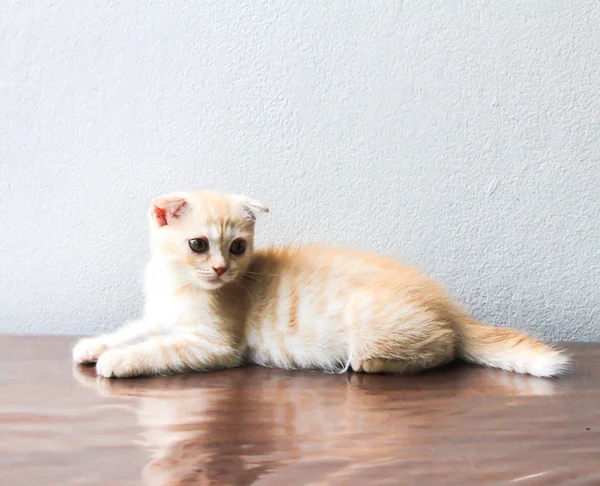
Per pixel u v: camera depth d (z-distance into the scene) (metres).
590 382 0.71
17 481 0.53
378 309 0.72
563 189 0.84
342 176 0.83
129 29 0.82
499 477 0.55
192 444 0.58
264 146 0.83
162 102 0.82
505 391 0.69
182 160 0.83
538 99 0.83
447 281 0.85
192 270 0.73
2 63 0.81
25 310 0.84
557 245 0.84
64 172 0.83
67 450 0.57
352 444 0.59
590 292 0.85
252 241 0.76
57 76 0.82
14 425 0.60
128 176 0.83
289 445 0.58
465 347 0.76
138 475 0.54
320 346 0.74
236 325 0.75
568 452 0.58
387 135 0.83
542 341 0.81
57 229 0.84
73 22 0.81
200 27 0.82
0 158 0.82
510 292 0.85
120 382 0.70
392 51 0.82
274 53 0.82
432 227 0.84
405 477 0.54
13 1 0.81
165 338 0.74
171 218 0.74
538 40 0.82
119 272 0.84
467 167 0.83
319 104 0.82
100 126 0.83
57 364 0.73
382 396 0.68
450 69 0.82
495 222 0.84
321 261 0.77
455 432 0.61
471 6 0.82
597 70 0.82
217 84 0.82
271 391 0.68
